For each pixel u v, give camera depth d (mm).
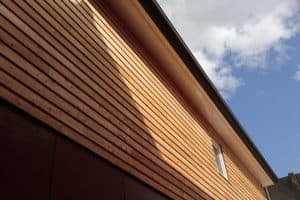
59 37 4402
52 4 4551
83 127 4211
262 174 12320
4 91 3312
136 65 6340
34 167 3283
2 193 2867
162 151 6020
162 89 7109
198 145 7816
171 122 6883
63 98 4051
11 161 3064
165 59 7434
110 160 4500
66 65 4320
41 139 3525
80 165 3939
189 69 7699
